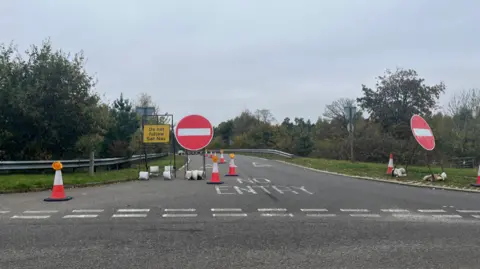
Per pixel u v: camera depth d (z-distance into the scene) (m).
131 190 13.52
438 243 6.72
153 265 5.51
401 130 37.47
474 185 14.71
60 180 11.31
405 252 6.19
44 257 5.84
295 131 58.19
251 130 75.88
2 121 18.47
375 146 39.03
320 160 32.56
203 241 6.76
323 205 10.45
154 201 10.96
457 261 5.76
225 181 16.67
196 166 27.72
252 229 7.65
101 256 5.91
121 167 25.61
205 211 9.48
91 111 19.67
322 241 6.80
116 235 7.13
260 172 21.91
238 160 37.62
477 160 40.50
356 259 5.83
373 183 16.08
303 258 5.86
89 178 16.23
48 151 20.02
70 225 7.93
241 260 5.75
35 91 18.33
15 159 19.38
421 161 35.88
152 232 7.37
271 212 9.41
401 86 38.69
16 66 18.98
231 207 10.04
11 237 6.95
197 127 17.55
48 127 18.81
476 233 7.44
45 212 9.29
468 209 9.98
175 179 17.78
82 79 19.77
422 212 9.54
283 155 40.94
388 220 8.59
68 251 6.14
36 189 13.37
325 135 57.19
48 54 19.36
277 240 6.85
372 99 40.00
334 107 65.06
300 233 7.36
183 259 5.79
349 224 8.16
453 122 46.72
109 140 25.08
